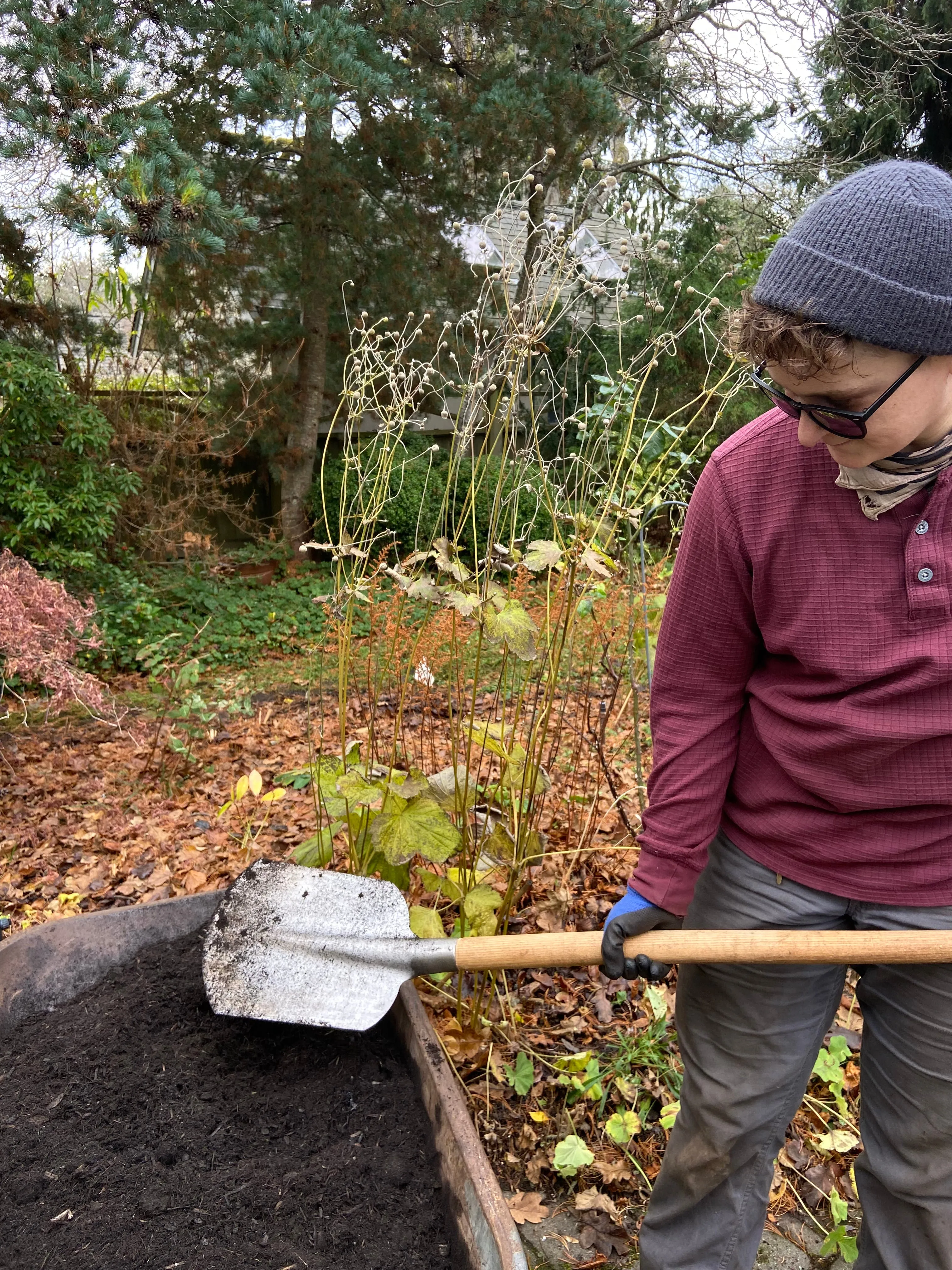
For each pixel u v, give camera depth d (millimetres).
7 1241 1419
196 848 3617
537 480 2264
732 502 1262
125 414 8570
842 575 1196
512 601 1957
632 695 3365
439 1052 1700
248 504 9523
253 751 4918
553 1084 2145
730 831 1477
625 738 3375
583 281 2008
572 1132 2047
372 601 2252
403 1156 1605
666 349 2131
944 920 1291
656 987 2312
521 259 1983
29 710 5609
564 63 8891
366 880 1864
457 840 1979
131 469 8422
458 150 8570
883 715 1204
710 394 2240
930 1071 1303
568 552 2051
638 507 2268
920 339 968
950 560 1130
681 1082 2121
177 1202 1505
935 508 1130
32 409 6586
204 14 7633
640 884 1402
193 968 2008
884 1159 1390
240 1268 1398
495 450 2176
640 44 10250
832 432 1069
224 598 8414
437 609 2682
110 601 7457
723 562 1298
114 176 5484
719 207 10320
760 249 6449
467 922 2152
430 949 1672
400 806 2023
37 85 6246
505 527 2385
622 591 2957
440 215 8906
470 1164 1384
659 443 3170
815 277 987
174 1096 1711
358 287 8914
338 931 1809
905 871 1295
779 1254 1850
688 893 1406
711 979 1423
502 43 8852
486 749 2328
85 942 2021
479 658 2006
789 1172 2029
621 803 3104
